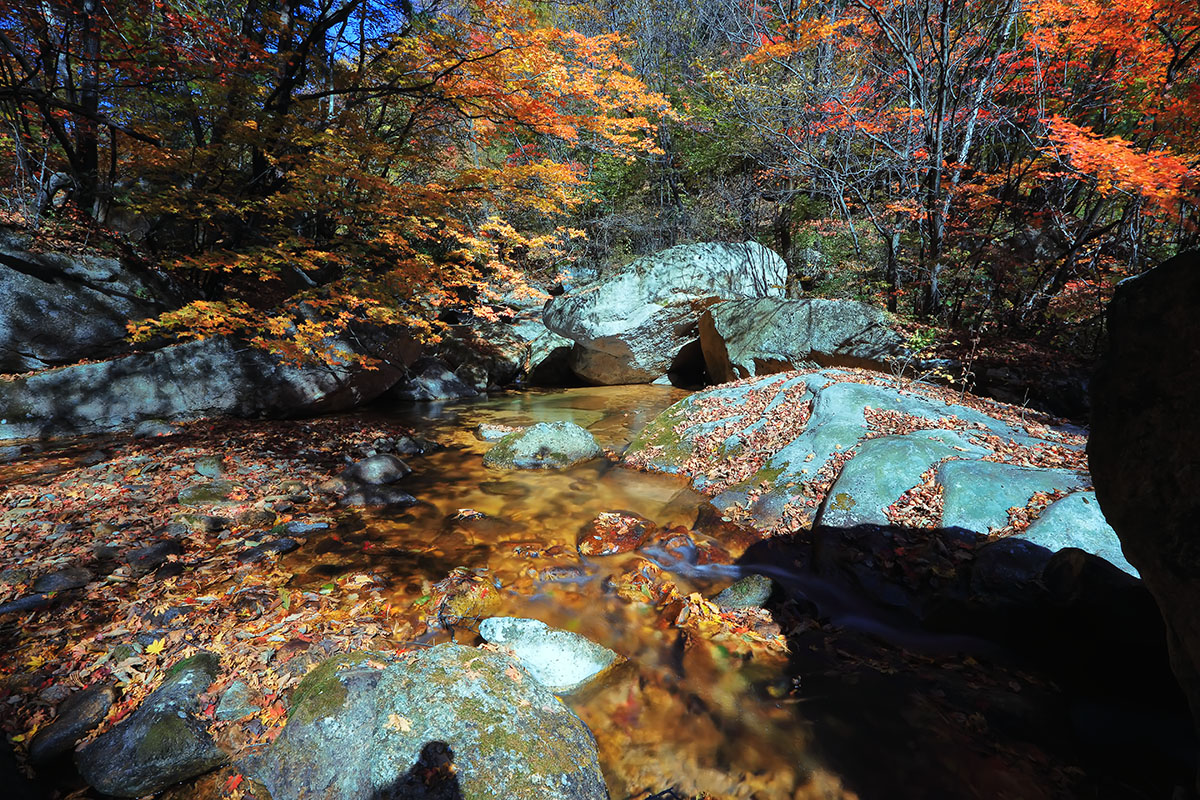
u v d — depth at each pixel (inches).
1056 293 372.8
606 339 548.4
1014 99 419.2
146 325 293.0
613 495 251.4
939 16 394.9
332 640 140.3
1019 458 199.6
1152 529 71.8
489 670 115.5
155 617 147.2
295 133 331.6
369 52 380.8
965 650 144.1
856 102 441.1
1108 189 297.1
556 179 400.8
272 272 343.0
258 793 101.1
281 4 366.6
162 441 301.6
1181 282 69.2
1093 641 129.3
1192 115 303.3
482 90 322.7
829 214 566.9
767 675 136.7
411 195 360.5
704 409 321.7
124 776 100.9
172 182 371.2
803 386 293.4
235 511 219.1
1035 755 110.3
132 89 373.7
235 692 118.8
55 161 382.3
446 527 216.5
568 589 174.7
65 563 171.0
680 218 706.2
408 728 100.6
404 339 448.8
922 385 297.0
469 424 402.3
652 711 125.6
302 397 383.2
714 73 549.6
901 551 169.8
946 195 396.8
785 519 204.8
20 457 271.4
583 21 778.8
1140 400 73.6
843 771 108.4
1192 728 113.0
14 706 114.3
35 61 334.3
